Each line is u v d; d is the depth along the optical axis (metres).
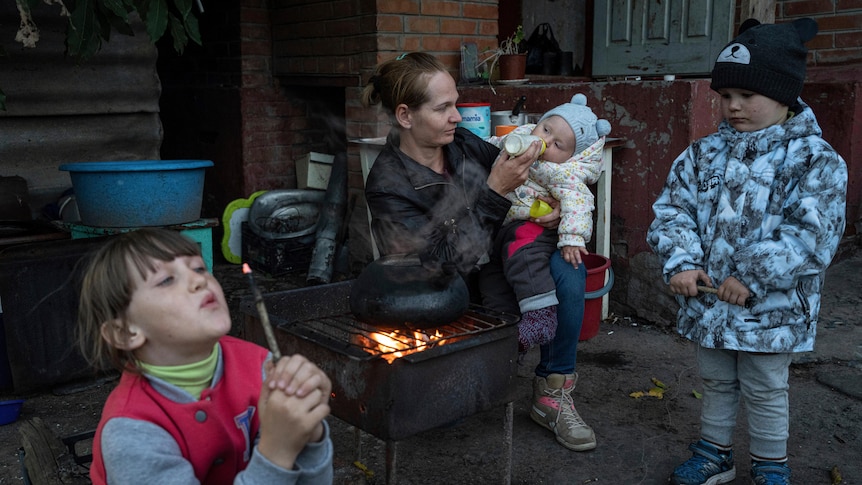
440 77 2.42
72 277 3.28
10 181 4.42
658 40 5.42
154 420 1.29
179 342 1.31
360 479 2.11
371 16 4.80
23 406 3.23
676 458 2.71
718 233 2.30
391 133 2.68
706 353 2.40
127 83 4.76
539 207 2.73
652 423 2.99
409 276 2.06
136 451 1.24
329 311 2.54
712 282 2.30
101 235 3.44
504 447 2.33
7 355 3.23
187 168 3.60
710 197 2.35
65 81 4.53
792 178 2.20
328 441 1.34
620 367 3.57
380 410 1.94
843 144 4.85
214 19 5.88
